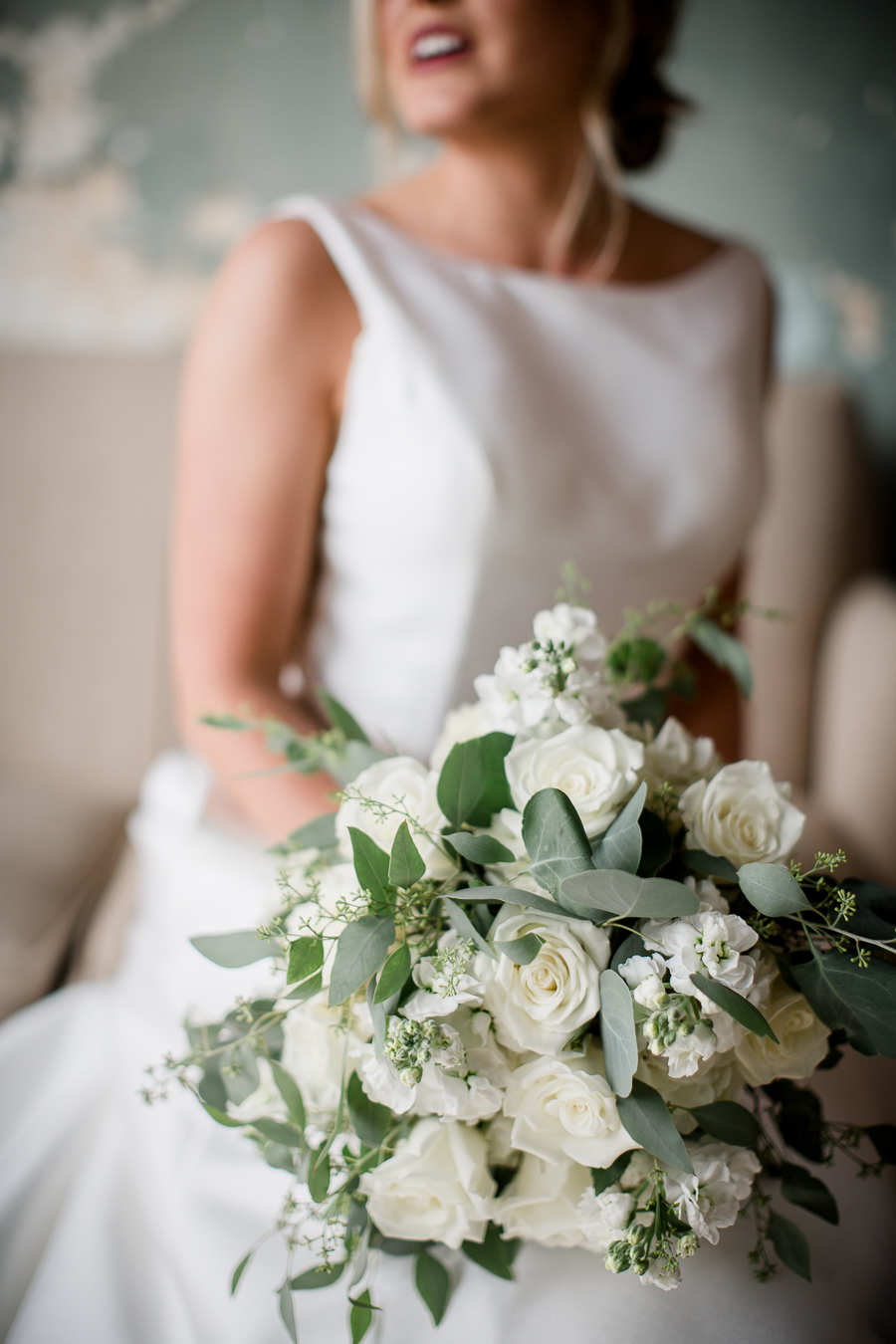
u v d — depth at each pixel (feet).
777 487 5.27
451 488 2.78
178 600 2.89
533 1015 1.46
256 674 2.83
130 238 5.49
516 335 2.93
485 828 1.70
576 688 1.74
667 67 5.53
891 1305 1.88
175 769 3.79
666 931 1.49
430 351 2.78
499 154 2.97
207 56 5.38
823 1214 1.74
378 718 3.09
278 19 5.35
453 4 2.68
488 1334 1.73
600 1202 1.53
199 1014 2.55
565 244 3.17
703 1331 1.73
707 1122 1.58
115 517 4.93
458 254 3.08
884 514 5.88
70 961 4.07
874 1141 1.79
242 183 5.47
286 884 1.79
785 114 5.58
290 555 2.89
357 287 2.80
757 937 1.47
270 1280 1.90
